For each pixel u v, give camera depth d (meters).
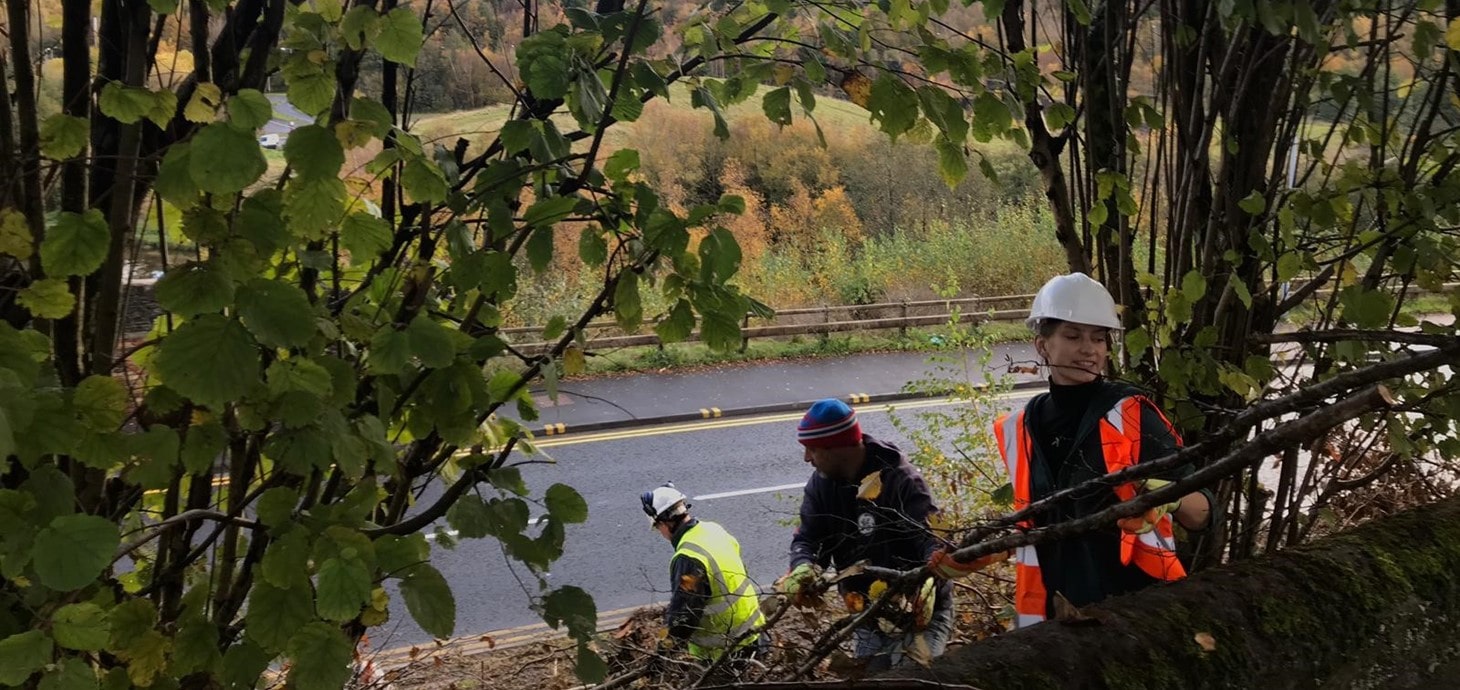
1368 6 2.08
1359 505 2.90
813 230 21.41
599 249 1.51
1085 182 2.33
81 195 1.25
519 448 1.71
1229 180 2.17
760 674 1.79
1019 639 1.38
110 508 1.40
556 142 1.48
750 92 1.82
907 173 22.44
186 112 1.26
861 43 1.80
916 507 2.51
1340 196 2.07
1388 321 2.15
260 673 1.18
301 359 1.21
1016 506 2.03
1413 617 1.57
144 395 1.25
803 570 1.82
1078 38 2.31
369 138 1.27
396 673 4.03
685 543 3.02
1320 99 2.17
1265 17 1.71
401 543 1.27
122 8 1.35
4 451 0.85
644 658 2.45
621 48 1.60
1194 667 1.34
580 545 8.28
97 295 1.34
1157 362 2.22
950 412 11.76
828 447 2.57
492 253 1.42
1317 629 1.46
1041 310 2.00
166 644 1.22
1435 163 2.17
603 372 14.80
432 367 1.29
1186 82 2.20
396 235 1.56
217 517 1.31
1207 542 2.21
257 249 1.15
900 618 1.77
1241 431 1.36
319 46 1.32
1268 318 2.26
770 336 16.69
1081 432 1.90
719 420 12.91
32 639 1.00
